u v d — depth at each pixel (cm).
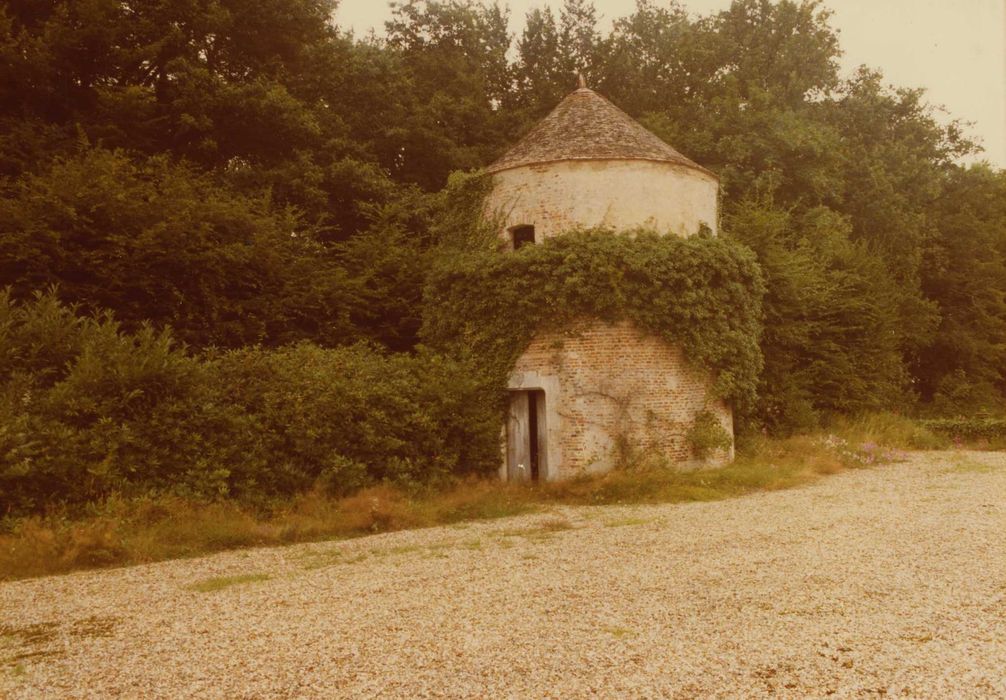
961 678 476
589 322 1497
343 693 478
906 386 3234
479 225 1678
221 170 2272
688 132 2828
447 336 1633
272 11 2289
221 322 1636
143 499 1029
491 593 709
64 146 1842
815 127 2719
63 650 586
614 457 1477
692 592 688
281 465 1198
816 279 2172
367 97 2781
